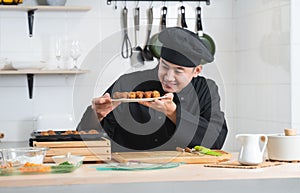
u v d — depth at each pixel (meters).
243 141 2.17
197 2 4.71
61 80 4.52
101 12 4.57
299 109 3.80
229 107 4.75
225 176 1.91
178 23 4.67
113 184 1.85
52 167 1.97
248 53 4.47
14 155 2.15
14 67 4.18
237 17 4.68
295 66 3.79
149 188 1.86
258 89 4.29
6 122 4.46
